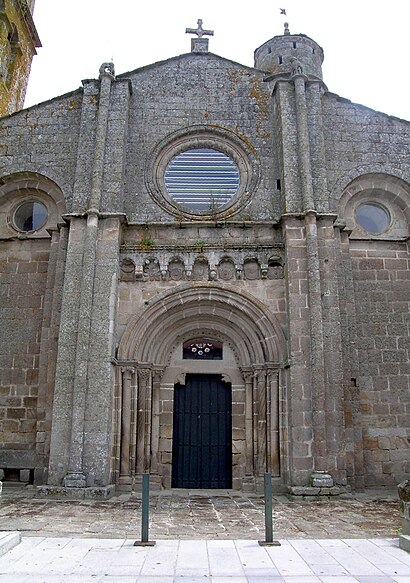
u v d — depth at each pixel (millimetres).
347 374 15820
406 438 16188
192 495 14539
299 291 15789
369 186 18156
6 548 7691
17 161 18266
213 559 7355
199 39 20141
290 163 17266
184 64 19625
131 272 16688
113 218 16547
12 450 16156
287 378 15383
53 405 14930
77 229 16469
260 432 15477
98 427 14586
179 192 18281
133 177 18078
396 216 18250
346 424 15398
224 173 18562
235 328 16672
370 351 16812
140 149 18422
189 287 16422
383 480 15781
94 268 15984
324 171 17172
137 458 15336
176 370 16672
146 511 8414
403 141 18594
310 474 14273
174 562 7188
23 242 18062
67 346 15289
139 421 15602
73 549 7863
